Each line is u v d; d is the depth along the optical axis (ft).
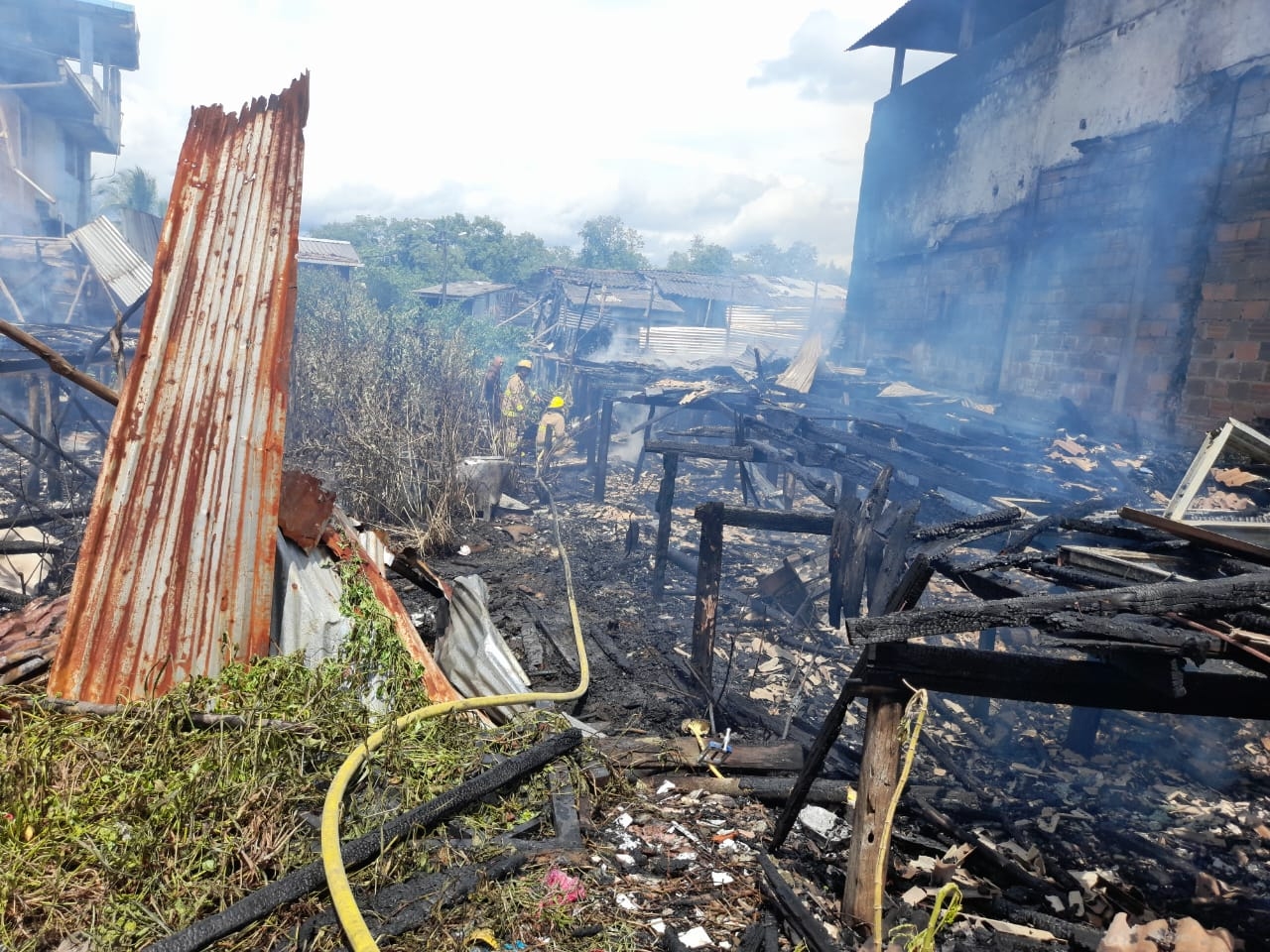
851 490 24.54
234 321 14.75
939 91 44.37
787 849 12.55
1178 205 27.84
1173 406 27.84
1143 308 29.35
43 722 11.77
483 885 10.41
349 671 13.66
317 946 9.04
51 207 65.41
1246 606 8.60
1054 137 34.81
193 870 9.91
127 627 13.09
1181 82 27.86
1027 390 35.99
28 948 8.63
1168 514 11.66
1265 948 11.05
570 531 34.81
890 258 48.83
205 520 13.67
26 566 20.30
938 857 12.69
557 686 18.76
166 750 11.38
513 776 12.53
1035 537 13.25
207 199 15.57
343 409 36.47
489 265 323.37
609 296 116.67
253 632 13.55
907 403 33.71
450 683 16.44
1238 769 16.44
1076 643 9.12
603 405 41.91
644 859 11.89
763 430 28.94
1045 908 11.62
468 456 36.91
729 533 35.35
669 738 15.96
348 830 10.89
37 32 71.97
